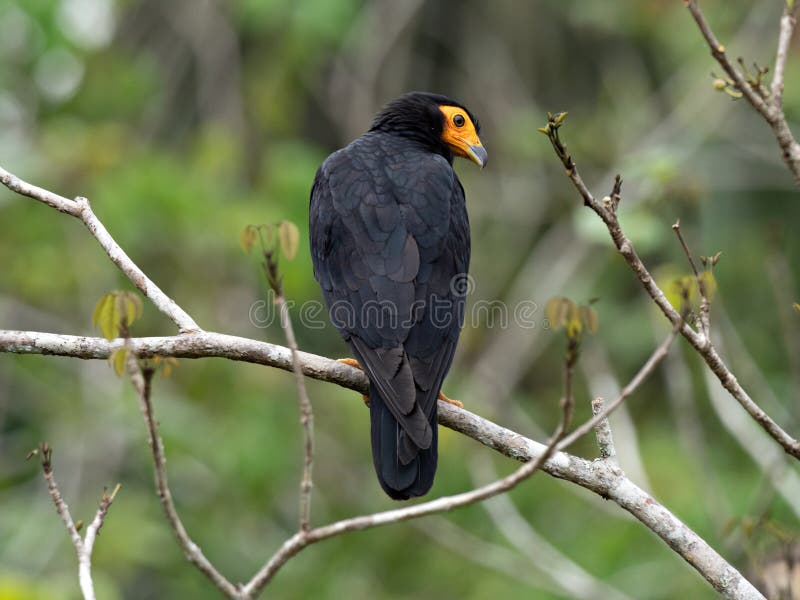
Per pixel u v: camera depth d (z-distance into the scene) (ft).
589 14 47.57
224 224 41.16
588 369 37.58
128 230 41.04
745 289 45.62
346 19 44.04
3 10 43.52
